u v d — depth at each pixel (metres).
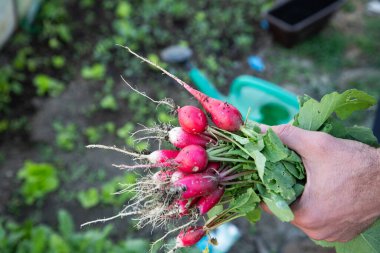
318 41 1.10
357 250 0.41
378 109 0.62
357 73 1.03
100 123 0.92
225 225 0.75
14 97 0.95
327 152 0.37
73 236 0.64
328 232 0.38
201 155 0.36
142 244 0.67
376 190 0.36
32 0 1.08
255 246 0.74
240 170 0.38
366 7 1.21
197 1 1.21
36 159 0.86
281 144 0.36
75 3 1.17
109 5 1.17
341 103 0.41
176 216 0.38
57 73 1.01
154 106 0.95
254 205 0.37
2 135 0.89
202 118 0.38
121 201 0.79
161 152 0.38
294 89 1.00
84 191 0.82
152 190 0.37
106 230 0.66
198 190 0.36
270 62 1.06
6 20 1.00
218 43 1.10
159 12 1.17
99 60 1.04
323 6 1.14
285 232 0.75
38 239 0.62
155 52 1.07
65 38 1.07
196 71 0.77
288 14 1.12
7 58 1.02
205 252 0.39
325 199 0.36
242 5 1.21
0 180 0.82
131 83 1.00
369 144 0.41
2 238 0.63
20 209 0.79
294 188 0.37
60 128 0.91
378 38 1.12
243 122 0.39
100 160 0.86
